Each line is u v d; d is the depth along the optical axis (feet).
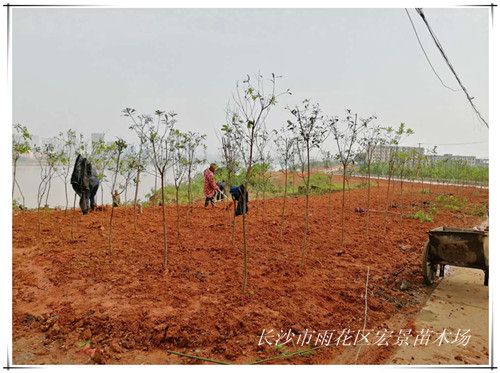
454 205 55.31
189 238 29.19
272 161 37.81
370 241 31.60
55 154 30.99
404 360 15.21
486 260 21.42
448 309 20.44
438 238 22.63
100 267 22.13
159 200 50.24
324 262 25.40
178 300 18.11
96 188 38.70
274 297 19.13
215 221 36.17
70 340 15.61
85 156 32.50
